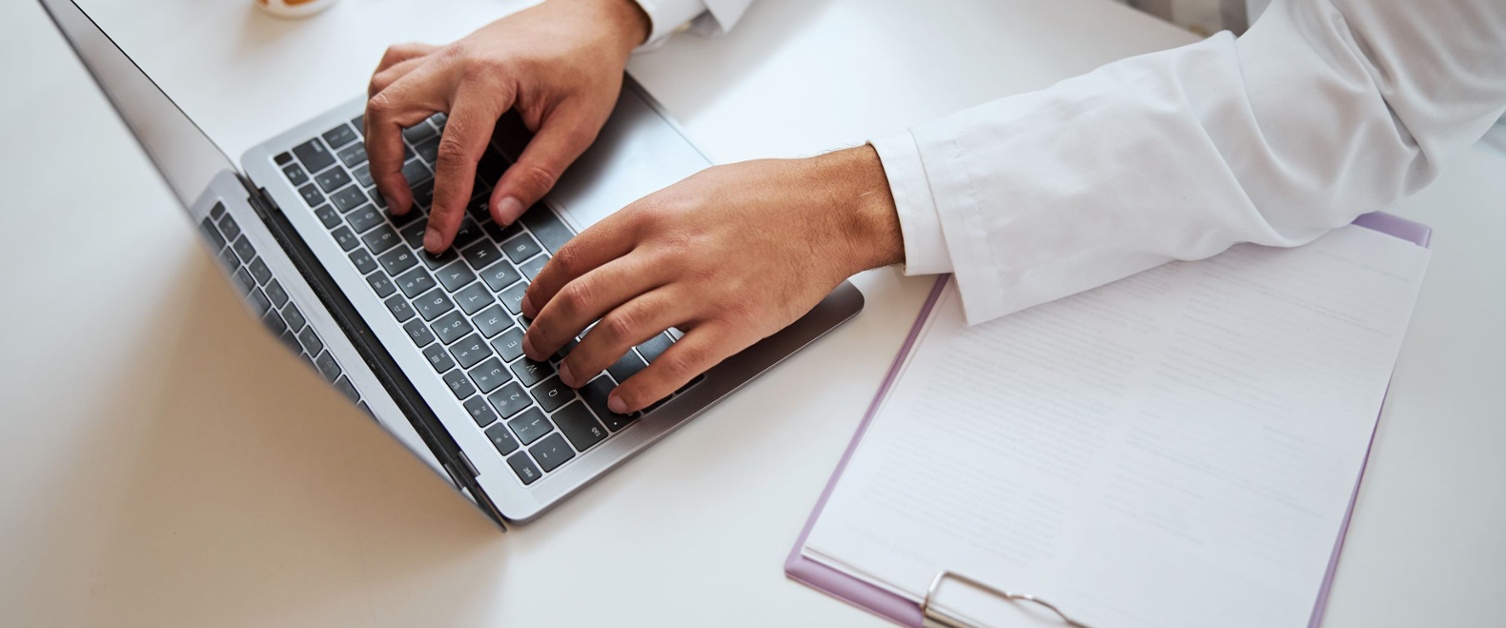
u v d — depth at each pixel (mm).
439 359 570
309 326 484
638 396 534
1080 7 716
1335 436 518
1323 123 561
